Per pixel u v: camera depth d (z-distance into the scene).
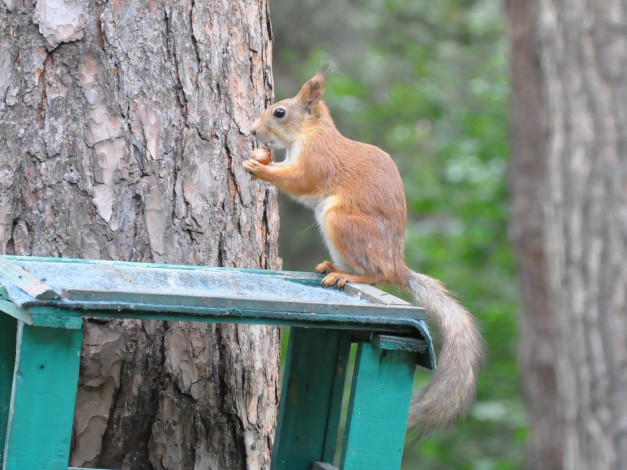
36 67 7.27
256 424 7.65
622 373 10.50
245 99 8.03
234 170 7.85
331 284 7.71
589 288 10.76
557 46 11.23
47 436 5.57
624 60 10.73
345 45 26.62
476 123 22.27
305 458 7.62
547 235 11.91
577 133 10.97
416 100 23.11
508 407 19.22
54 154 7.23
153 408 7.19
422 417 7.24
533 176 17.20
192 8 7.66
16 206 7.17
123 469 7.10
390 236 8.34
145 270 6.69
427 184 21.95
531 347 17.02
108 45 7.36
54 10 7.30
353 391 6.28
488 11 25.73
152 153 7.42
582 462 10.86
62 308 5.36
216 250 7.66
